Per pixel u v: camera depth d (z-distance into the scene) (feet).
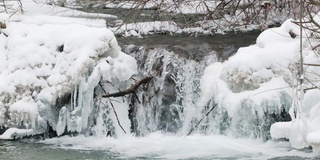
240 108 35.50
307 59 35.37
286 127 32.78
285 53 36.06
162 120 38.22
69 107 37.83
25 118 37.40
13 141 37.01
